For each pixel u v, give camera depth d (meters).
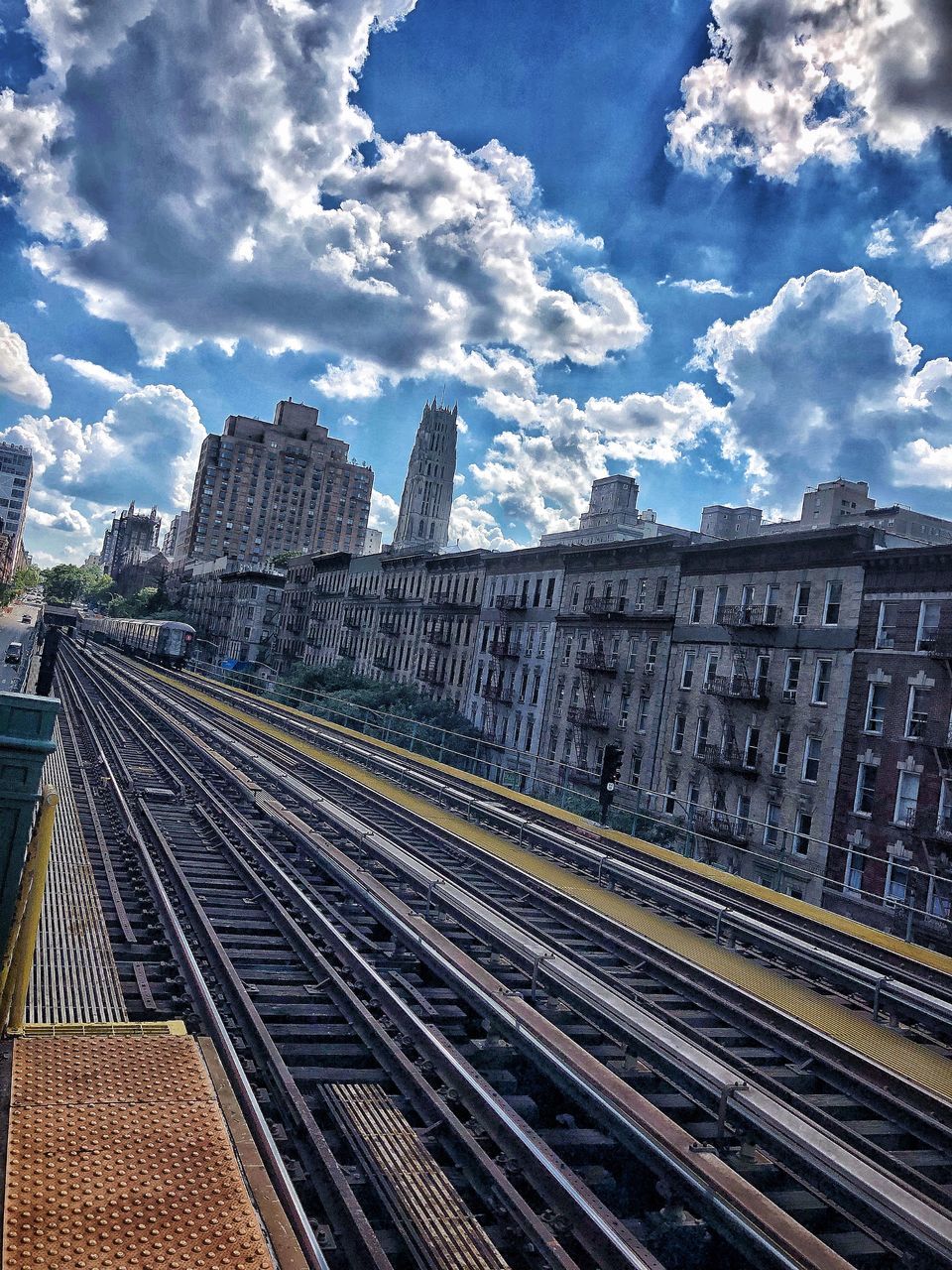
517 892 14.97
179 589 152.75
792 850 32.34
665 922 14.16
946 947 26.17
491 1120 6.79
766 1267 5.23
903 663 29.86
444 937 10.52
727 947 13.31
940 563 29.31
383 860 14.51
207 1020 8.02
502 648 51.69
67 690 45.81
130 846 14.29
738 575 37.09
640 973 11.66
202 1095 4.57
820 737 32.34
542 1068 7.66
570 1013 9.56
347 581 80.31
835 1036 9.80
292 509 195.25
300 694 62.81
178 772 23.41
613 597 43.94
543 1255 5.36
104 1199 3.62
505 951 11.07
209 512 188.12
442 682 59.53
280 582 108.12
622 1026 8.33
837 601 32.72
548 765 46.50
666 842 33.56
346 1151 6.33
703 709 37.50
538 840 19.44
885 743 29.98
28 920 5.20
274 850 15.16
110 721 32.72
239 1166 4.05
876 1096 8.54
